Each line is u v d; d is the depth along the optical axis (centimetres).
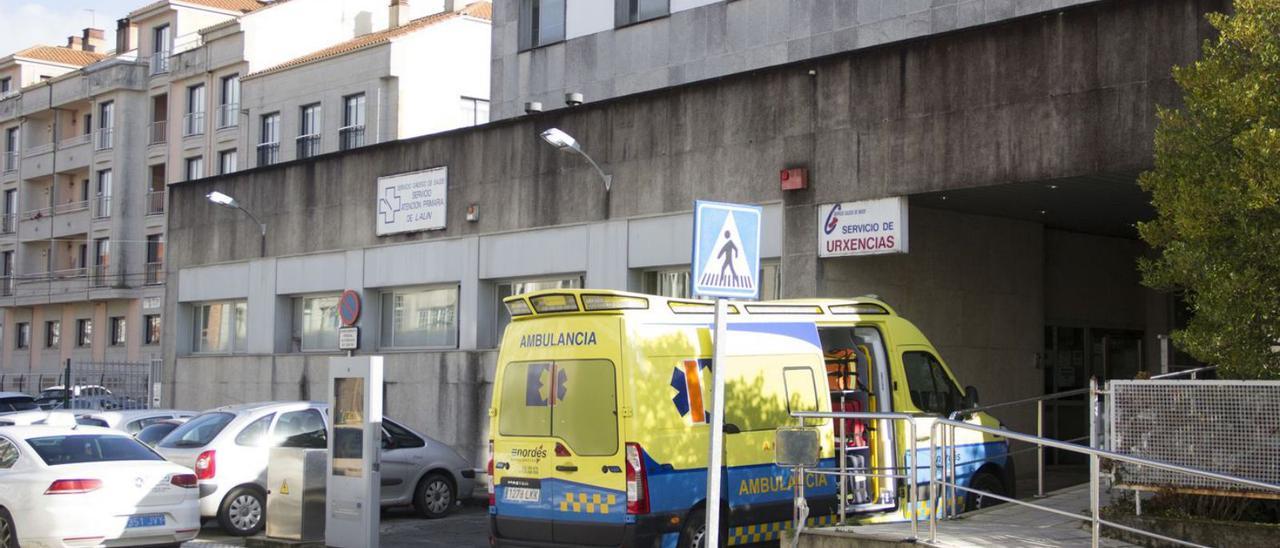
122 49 6431
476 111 4503
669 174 1995
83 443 1450
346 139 4453
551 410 1205
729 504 1208
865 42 2212
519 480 1220
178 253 3092
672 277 2014
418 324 2497
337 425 1491
